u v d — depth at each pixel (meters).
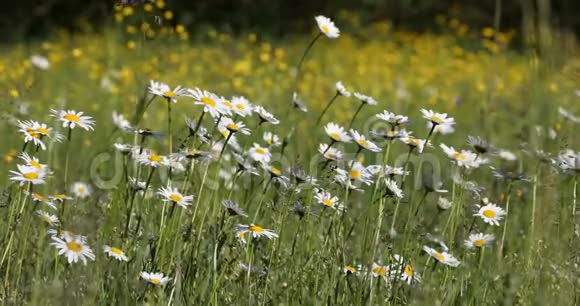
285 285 5.18
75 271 5.11
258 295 5.09
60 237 4.87
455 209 5.80
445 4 30.88
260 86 13.41
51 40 26.27
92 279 4.98
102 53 18.52
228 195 6.02
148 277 4.78
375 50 22.19
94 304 4.75
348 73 17.88
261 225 5.71
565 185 6.30
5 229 5.51
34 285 4.86
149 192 5.78
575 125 7.41
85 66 17.14
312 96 13.84
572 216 5.82
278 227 5.48
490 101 11.50
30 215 5.45
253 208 6.29
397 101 13.64
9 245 5.11
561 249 5.59
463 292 5.38
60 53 18.53
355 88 15.72
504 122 11.56
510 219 6.64
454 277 5.55
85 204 6.41
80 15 27.84
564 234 5.76
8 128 9.28
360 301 4.89
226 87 13.02
